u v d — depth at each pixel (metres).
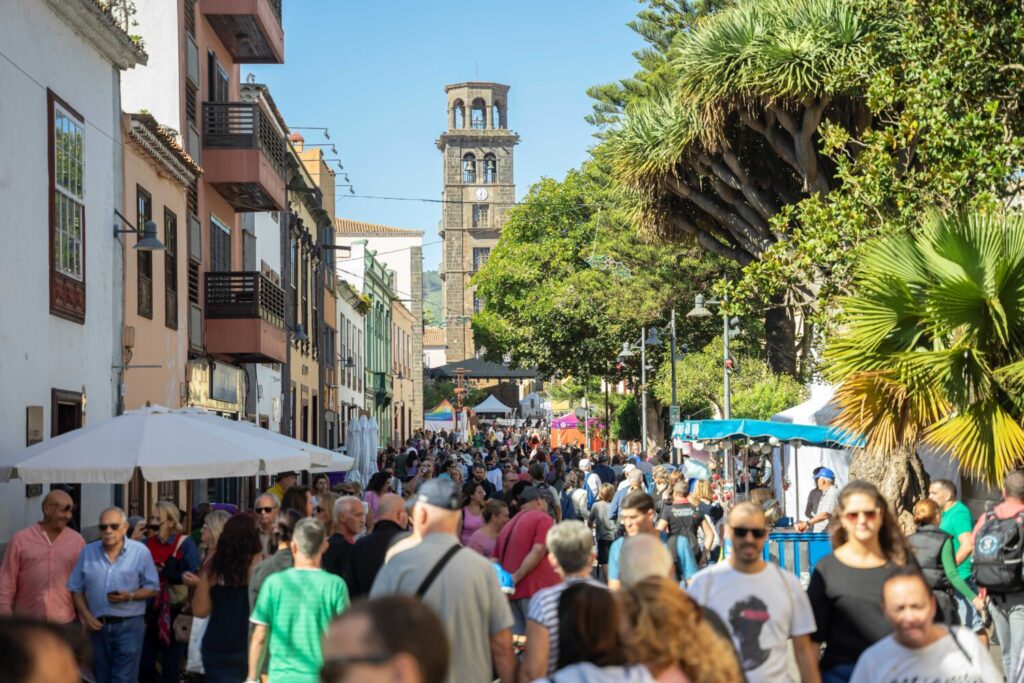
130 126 20.69
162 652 11.12
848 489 6.62
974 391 13.24
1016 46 17.98
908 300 14.02
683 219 31.16
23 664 2.64
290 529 9.57
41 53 16.88
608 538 18.84
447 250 159.62
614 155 30.03
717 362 38.25
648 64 44.03
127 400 20.78
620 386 70.00
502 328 55.69
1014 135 18.97
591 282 47.56
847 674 6.51
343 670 2.67
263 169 27.88
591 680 4.31
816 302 22.61
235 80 31.38
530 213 55.88
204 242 27.38
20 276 15.95
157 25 25.33
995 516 9.88
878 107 19.39
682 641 4.43
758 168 28.73
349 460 18.06
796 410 23.97
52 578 10.61
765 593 6.31
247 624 8.93
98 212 19.28
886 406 13.78
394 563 6.65
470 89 164.25
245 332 27.20
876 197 19.31
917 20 19.25
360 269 61.59
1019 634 9.71
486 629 6.62
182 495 24.31
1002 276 13.22
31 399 16.25
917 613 5.50
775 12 26.08
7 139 15.59
